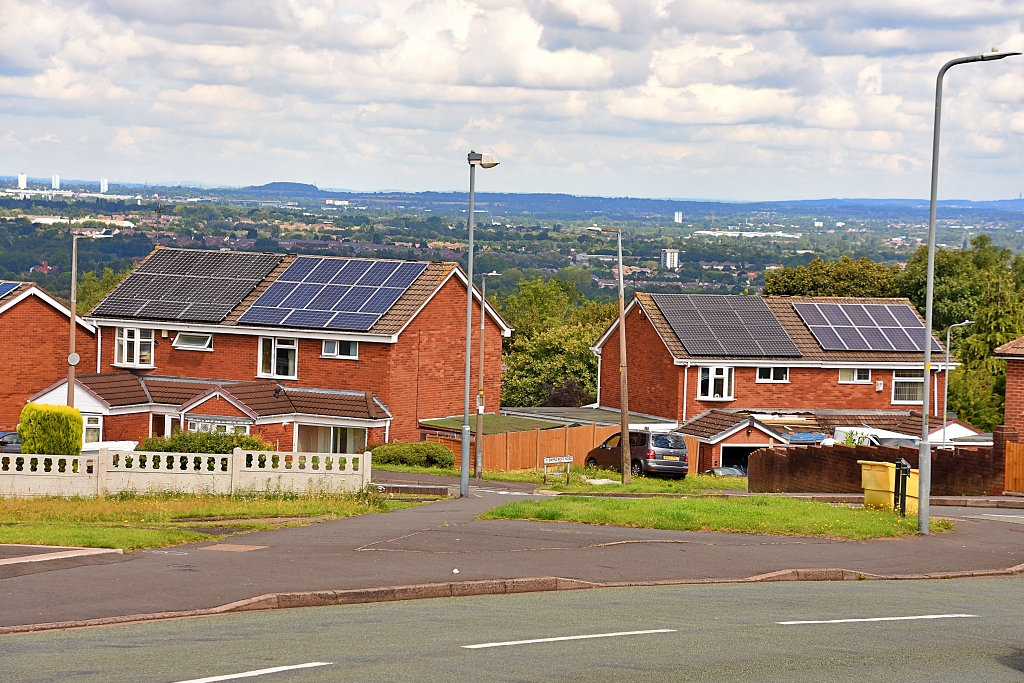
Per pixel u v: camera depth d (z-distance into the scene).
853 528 27.06
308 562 20.22
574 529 25.84
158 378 59.75
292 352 59.06
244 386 55.47
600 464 53.34
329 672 12.59
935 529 27.95
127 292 63.44
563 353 90.00
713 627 16.06
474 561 20.97
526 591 19.11
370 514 29.66
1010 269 130.25
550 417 66.69
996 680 13.41
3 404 57.59
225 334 60.19
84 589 17.14
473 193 40.09
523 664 13.27
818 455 44.12
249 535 24.16
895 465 30.88
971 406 77.81
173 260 66.44
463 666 13.07
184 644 14.02
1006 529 29.14
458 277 60.91
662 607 17.72
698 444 60.75
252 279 63.62
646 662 13.61
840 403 68.62
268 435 54.44
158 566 19.22
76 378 54.38
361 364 57.69
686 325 68.12
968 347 86.25
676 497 36.59
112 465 33.84
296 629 15.16
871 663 14.06
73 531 22.95
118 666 12.73
